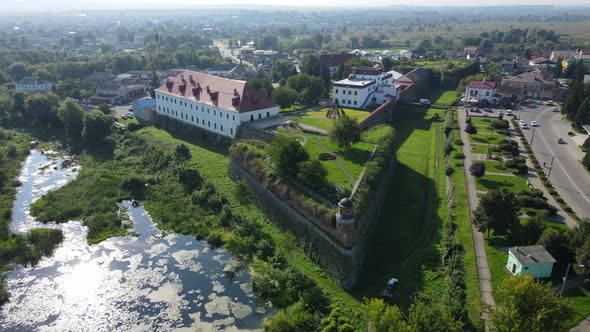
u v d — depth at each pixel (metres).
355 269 81.56
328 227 84.88
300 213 93.12
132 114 190.50
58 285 82.25
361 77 191.88
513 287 57.22
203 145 149.25
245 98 141.00
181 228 101.38
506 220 81.50
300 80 181.75
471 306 66.12
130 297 78.69
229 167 126.56
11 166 137.75
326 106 176.88
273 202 102.12
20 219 106.88
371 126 152.62
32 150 156.38
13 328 71.44
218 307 76.00
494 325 57.03
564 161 123.25
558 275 72.19
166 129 169.38
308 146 124.69
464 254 80.50
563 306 56.69
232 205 109.69
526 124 158.75
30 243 95.00
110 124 161.50
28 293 80.00
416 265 82.06
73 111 163.62
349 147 123.88
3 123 180.38
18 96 184.75
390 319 57.88
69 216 107.88
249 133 134.88
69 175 133.62
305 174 95.88
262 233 98.19
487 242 83.44
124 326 71.62
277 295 78.44
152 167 134.00
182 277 84.31
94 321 72.88
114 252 92.75
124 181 121.62
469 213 94.38
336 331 68.62
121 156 144.25
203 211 108.38
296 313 71.38
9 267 87.31
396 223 98.88
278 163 101.31
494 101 190.38
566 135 146.88
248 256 90.75
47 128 173.62
